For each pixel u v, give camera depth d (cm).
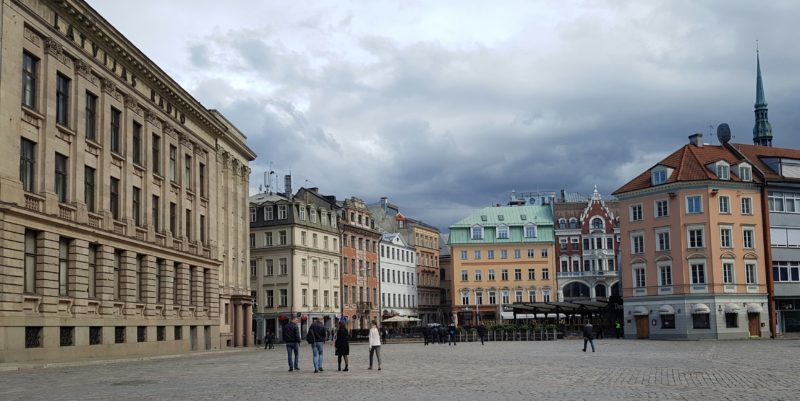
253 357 5041
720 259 8156
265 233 10781
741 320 8156
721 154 8681
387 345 8262
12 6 3775
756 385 2384
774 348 5372
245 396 2177
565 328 8969
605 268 13500
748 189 8375
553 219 13900
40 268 3978
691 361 3775
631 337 8706
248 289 8231
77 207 4359
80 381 2767
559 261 13675
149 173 5491
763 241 8362
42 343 3947
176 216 6097
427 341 7950
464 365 3631
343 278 11938
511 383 2544
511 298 13750
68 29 4350
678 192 8319
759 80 11394
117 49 4931
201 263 6512
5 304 3628
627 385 2427
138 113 5366
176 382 2708
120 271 4994
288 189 12794
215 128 7006
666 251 8412
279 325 10562
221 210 7450
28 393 2297
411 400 2033
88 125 4659
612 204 14312
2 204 3603
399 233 14225
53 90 4159
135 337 5084
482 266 13900
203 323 6481
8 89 3734
